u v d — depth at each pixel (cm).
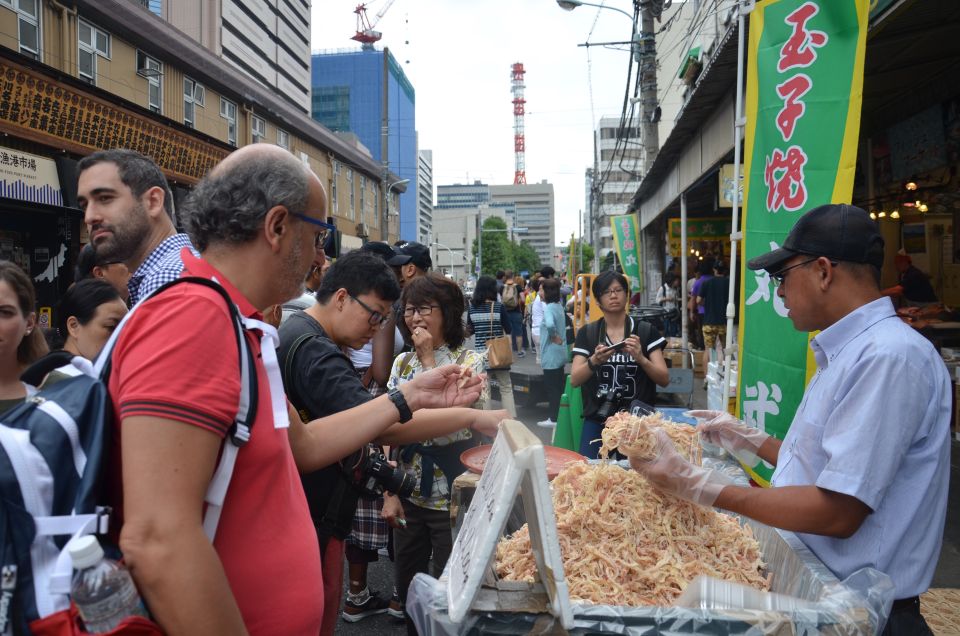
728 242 1395
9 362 220
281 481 123
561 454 229
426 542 296
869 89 617
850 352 156
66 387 106
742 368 333
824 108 285
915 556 148
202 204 125
